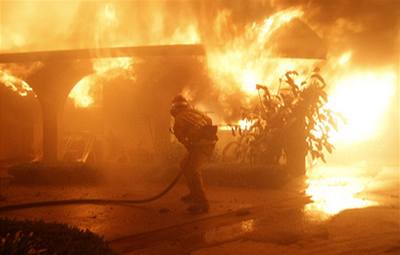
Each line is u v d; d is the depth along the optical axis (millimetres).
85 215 7508
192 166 7762
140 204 8445
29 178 11328
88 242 4012
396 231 6578
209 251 5801
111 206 8273
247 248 5902
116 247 5965
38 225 4402
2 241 3471
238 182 10680
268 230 6703
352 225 6953
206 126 7785
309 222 7168
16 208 8086
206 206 7734
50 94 13758
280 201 8766
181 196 9266
